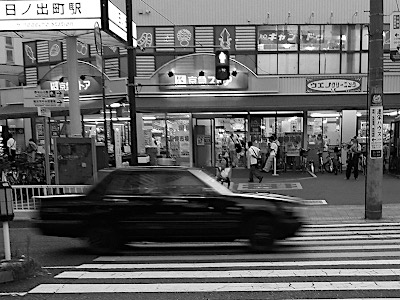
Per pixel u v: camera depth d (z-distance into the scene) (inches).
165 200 254.1
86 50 787.4
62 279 204.4
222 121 751.1
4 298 177.5
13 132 912.3
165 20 753.0
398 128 631.2
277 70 754.8
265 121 747.4
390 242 283.0
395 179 593.0
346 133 737.6
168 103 650.8
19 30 414.9
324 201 444.5
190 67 661.3
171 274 210.5
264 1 747.4
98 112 634.8
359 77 681.0
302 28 748.6
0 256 222.8
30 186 359.9
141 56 756.0
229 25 751.1
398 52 454.6
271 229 253.1
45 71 846.5
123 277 206.5
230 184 506.0
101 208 255.1
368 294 177.0
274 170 661.3
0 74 1138.7
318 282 194.2
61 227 257.1
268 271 213.6
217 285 191.8
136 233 254.7
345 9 744.3
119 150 533.6
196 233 253.4
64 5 409.4
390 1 720.3
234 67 667.4
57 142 392.8
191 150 746.8
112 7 422.9
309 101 657.6
